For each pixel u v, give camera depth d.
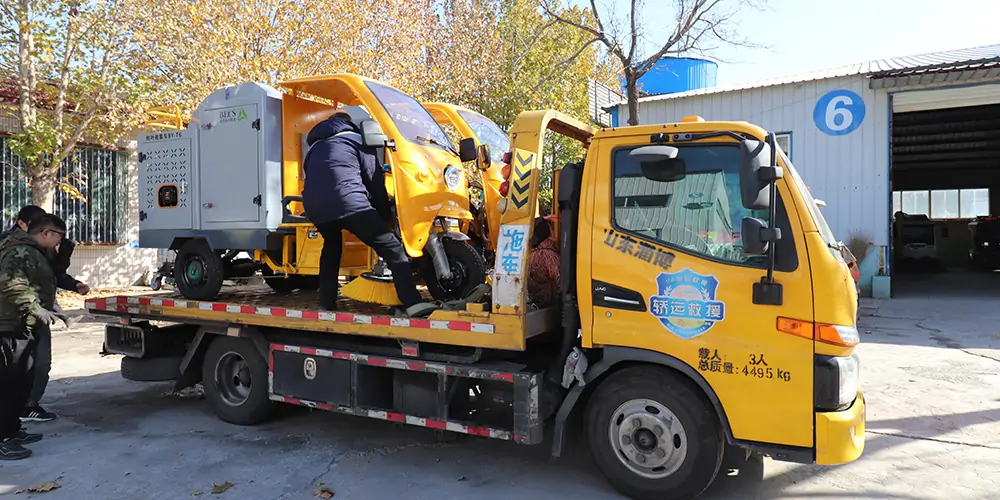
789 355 3.63
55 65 12.97
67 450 5.05
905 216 22.64
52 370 8.02
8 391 4.90
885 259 13.70
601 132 4.18
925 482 4.37
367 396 4.88
